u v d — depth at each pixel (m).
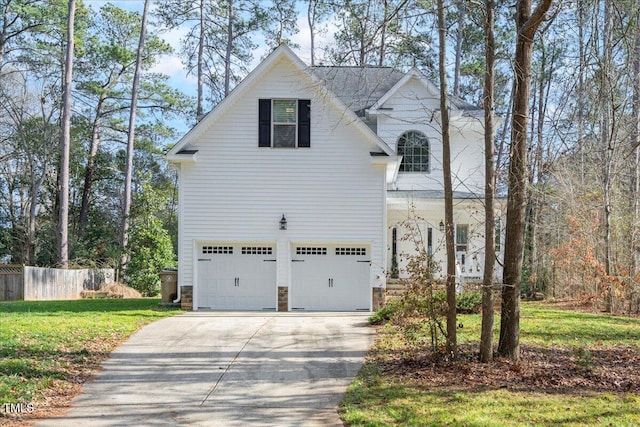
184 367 11.59
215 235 19.83
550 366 10.77
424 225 24.27
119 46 38.38
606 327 15.16
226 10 37.19
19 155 38.44
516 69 10.64
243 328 15.65
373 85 26.06
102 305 21.55
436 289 11.20
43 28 36.75
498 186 16.06
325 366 11.63
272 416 8.83
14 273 26.44
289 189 19.95
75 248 38.16
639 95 18.45
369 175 19.98
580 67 13.90
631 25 12.98
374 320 16.30
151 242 31.28
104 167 42.59
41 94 38.47
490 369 10.48
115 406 9.29
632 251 20.58
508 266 10.98
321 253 20.16
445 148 10.89
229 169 19.91
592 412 8.27
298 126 20.00
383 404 9.05
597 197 22.52
